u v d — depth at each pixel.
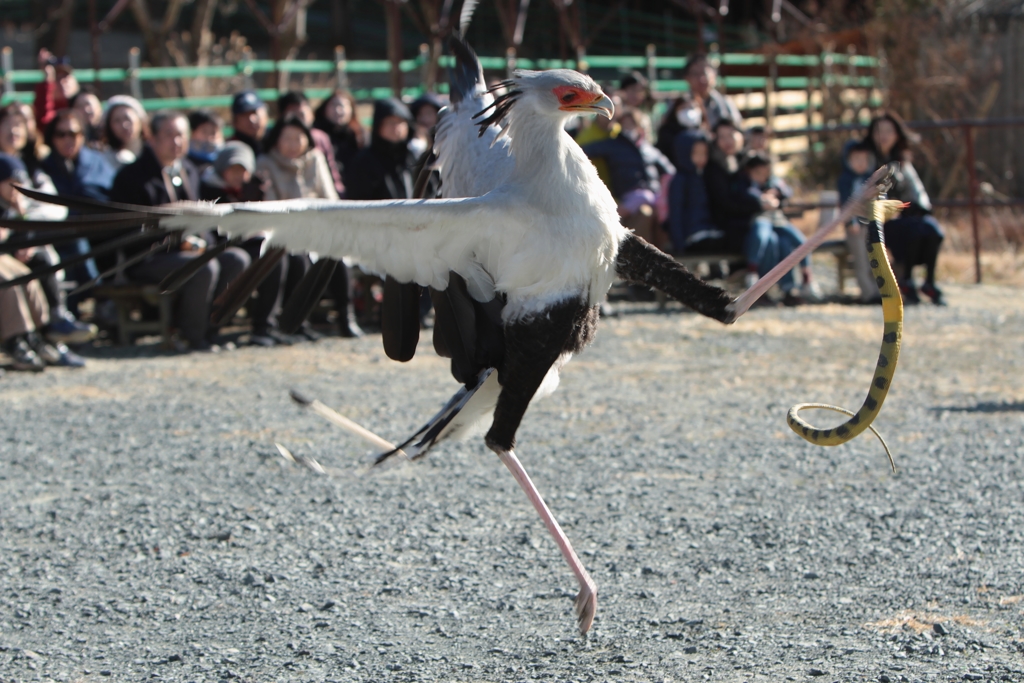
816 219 18.52
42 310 10.61
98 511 6.68
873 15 22.17
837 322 12.65
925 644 4.56
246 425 8.61
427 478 7.29
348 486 7.12
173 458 7.77
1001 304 13.65
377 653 4.70
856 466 7.30
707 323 12.77
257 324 11.88
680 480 7.09
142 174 10.97
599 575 5.54
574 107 4.60
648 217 13.55
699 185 13.52
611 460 7.57
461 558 5.82
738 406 9.02
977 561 5.55
